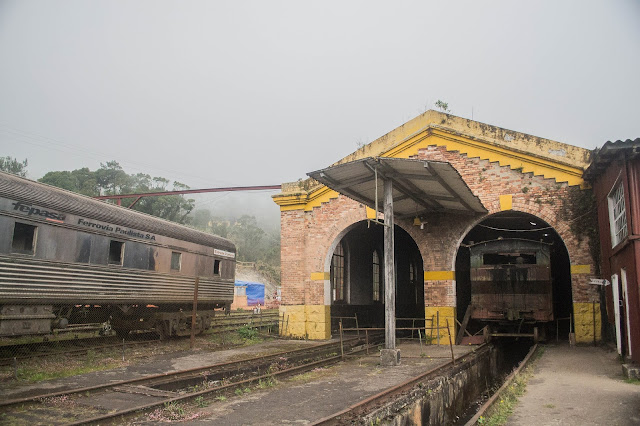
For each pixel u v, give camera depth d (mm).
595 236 13500
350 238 21875
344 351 15242
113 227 13906
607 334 12938
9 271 10680
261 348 14664
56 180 40812
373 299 24062
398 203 14141
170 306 17156
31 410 7141
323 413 7121
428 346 14758
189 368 10672
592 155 12102
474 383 12086
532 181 14328
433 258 15469
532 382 9094
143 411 7211
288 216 18047
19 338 11695
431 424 8805
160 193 32781
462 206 14195
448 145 15430
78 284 12508
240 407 7559
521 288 15586
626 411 6762
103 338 15242
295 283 17547
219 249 19641
